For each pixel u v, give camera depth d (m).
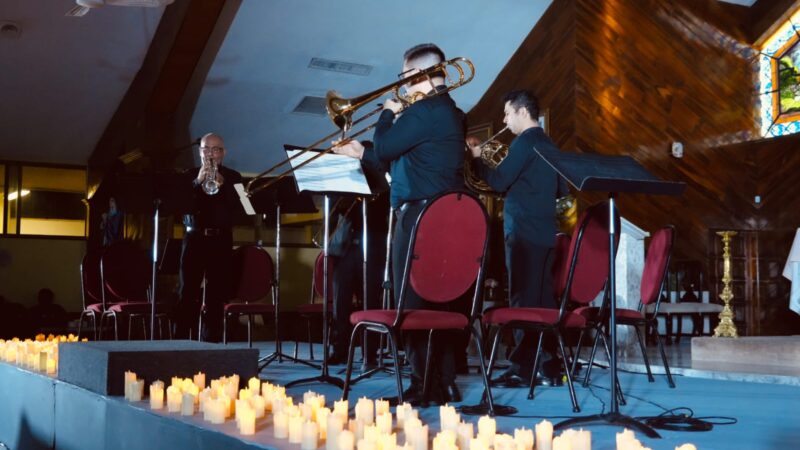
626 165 2.87
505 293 7.41
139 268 5.81
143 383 2.95
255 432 2.37
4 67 8.98
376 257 4.98
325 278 4.01
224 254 5.17
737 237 10.11
